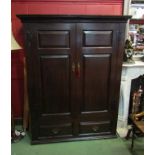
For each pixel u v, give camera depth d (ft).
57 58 6.32
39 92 6.64
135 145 7.33
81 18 5.94
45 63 6.34
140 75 7.61
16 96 8.41
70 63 6.45
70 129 7.32
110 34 6.31
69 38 6.16
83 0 7.51
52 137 7.34
